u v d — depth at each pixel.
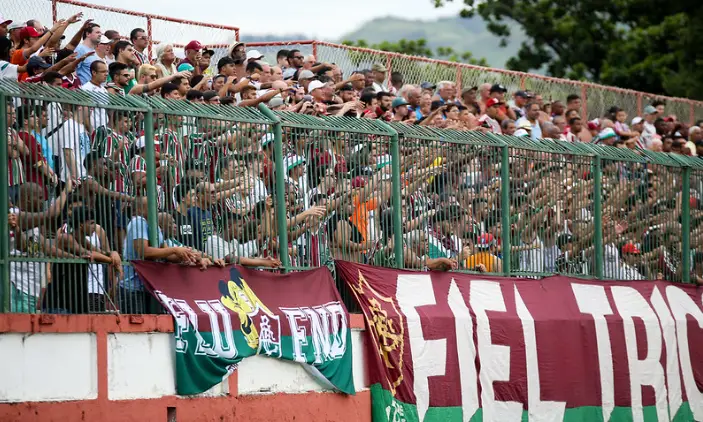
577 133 38.88
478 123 34.00
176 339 20.39
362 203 24.83
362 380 23.84
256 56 34.03
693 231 32.81
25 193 19.44
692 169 32.75
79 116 20.56
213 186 22.09
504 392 25.97
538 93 41.84
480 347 25.66
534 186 28.39
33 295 19.70
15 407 18.14
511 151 27.91
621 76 70.88
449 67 39.00
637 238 31.17
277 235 23.25
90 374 19.28
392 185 25.34
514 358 26.33
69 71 24.47
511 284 27.19
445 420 24.61
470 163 26.97
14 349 18.31
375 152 25.16
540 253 28.44
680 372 30.62
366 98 30.67
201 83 27.52
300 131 23.92
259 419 21.56
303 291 23.06
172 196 21.48
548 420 26.84
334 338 23.11
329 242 24.23
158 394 20.17
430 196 26.09
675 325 30.73
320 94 29.86
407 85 33.81
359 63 36.59
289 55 34.41
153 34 32.59
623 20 74.81
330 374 22.86
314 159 24.09
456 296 25.77
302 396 22.42
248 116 23.25
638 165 31.33
